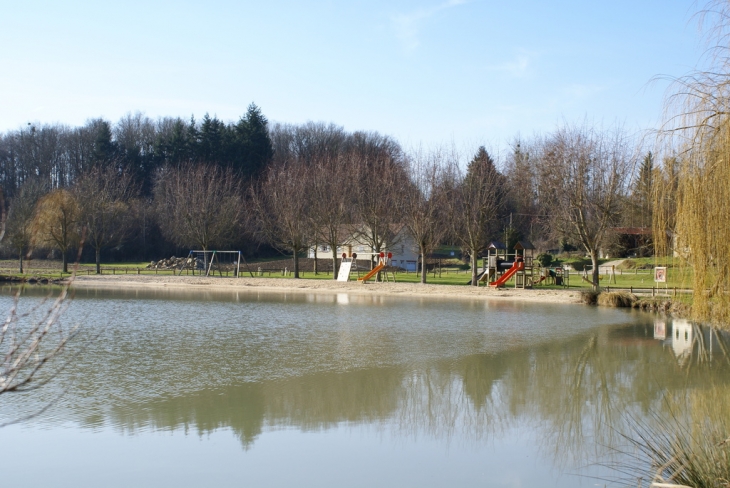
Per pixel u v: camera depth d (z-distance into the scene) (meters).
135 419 14.00
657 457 10.45
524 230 78.69
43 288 50.56
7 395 15.52
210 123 95.00
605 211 42.09
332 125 116.69
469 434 13.34
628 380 18.05
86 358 20.19
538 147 67.38
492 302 41.19
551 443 12.80
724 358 21.31
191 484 10.66
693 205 14.06
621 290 41.78
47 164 94.88
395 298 44.38
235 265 68.75
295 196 63.25
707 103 13.98
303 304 39.47
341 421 14.14
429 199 52.16
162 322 29.39
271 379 17.73
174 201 81.81
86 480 10.77
